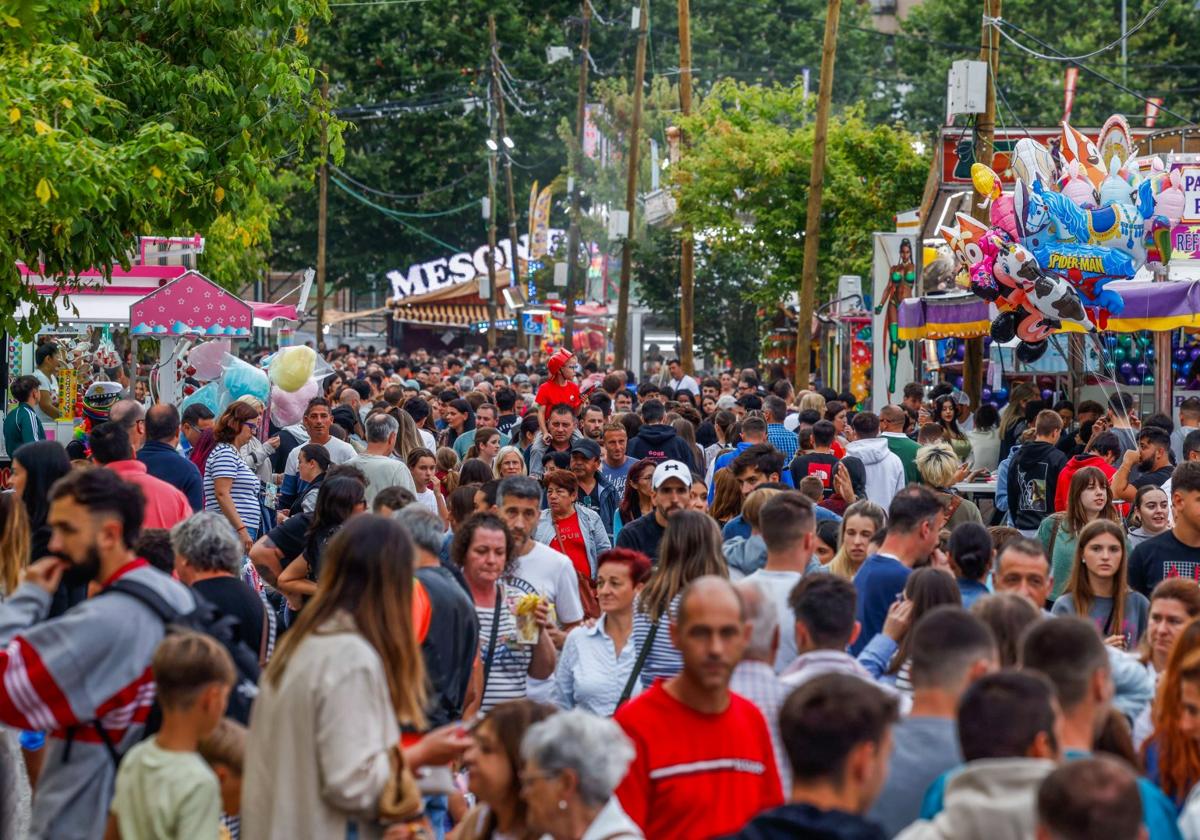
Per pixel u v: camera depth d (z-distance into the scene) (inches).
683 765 374.0
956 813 303.0
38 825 404.2
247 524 893.2
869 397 2326.5
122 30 1064.8
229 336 1261.1
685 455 1062.4
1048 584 551.2
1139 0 4544.8
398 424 1018.1
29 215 835.4
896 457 1010.7
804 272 1913.1
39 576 428.5
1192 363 1478.8
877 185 2556.6
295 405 1233.4
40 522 592.4
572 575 641.0
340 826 365.7
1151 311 1158.3
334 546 389.4
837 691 313.6
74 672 392.2
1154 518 749.9
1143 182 1143.6
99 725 404.2
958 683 362.0
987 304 1369.3
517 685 571.5
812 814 304.8
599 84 3912.4
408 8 4943.4
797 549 529.3
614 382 1588.3
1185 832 346.6
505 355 3558.1
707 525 536.7
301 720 365.1
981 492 1225.4
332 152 1138.7
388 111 4886.8
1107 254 1131.3
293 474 945.5
